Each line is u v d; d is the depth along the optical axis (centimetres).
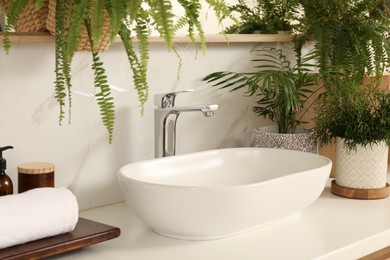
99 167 190
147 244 157
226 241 158
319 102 212
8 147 156
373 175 199
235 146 226
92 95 185
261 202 156
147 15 159
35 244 140
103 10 146
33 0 156
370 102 205
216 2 162
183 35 198
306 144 208
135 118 196
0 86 167
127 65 192
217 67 216
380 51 216
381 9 230
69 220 145
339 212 184
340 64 220
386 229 169
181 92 192
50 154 179
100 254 150
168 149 193
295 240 159
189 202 149
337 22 223
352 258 158
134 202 156
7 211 136
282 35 222
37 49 172
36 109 174
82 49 162
